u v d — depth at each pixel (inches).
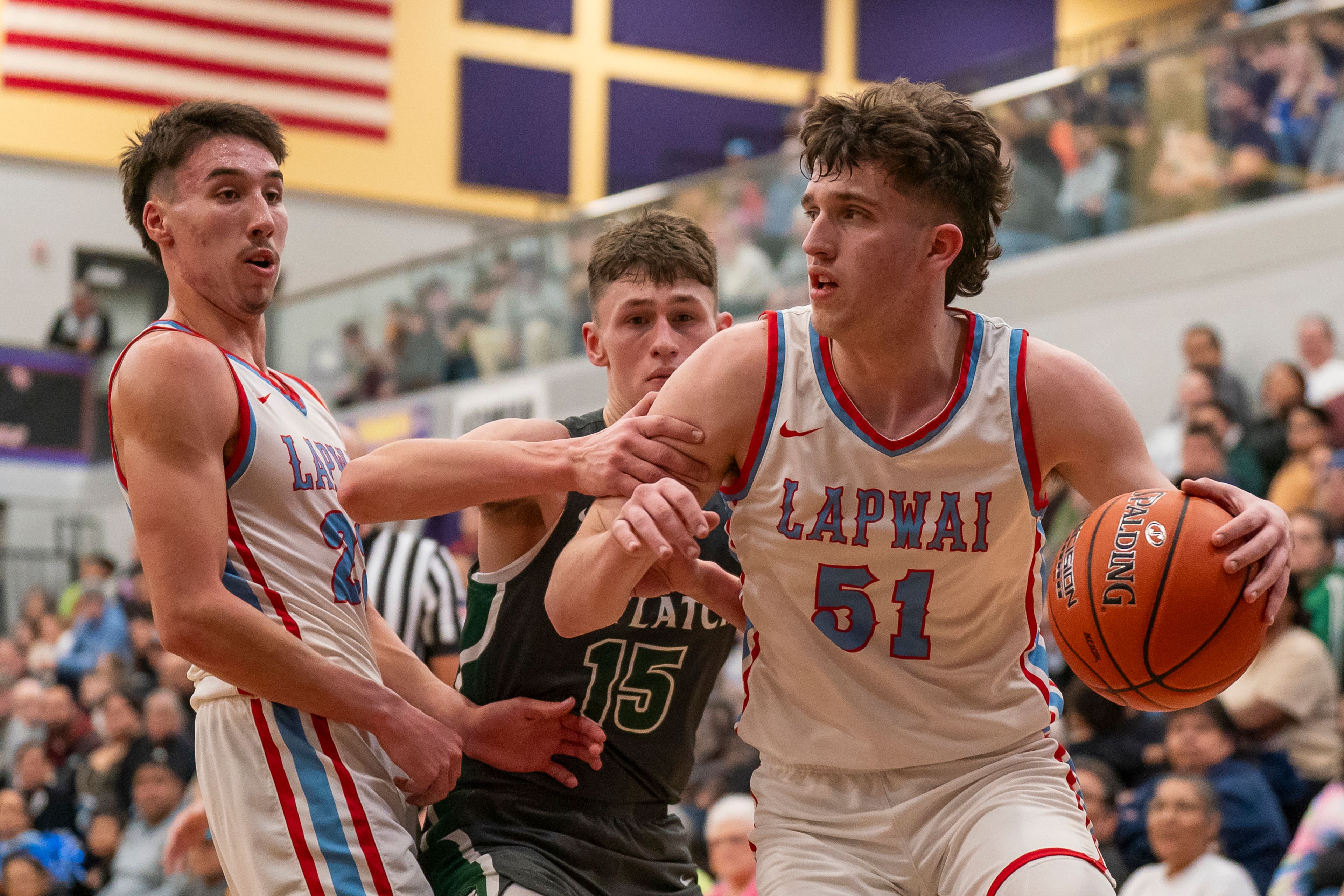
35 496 863.1
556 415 634.8
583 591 117.6
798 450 116.0
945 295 120.9
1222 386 423.8
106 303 924.6
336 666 127.8
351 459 150.9
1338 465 347.3
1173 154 473.4
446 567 202.5
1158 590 111.0
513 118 985.5
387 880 128.6
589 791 142.6
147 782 372.8
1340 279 428.1
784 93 1032.2
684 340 144.2
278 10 931.3
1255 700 263.1
